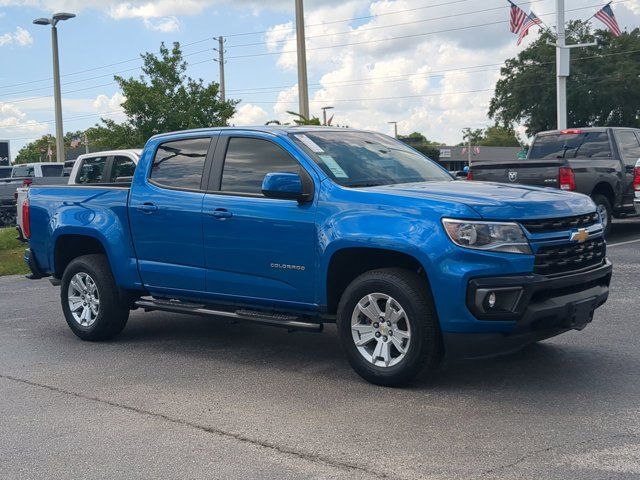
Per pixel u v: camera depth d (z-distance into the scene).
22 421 5.34
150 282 7.19
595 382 5.69
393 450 4.51
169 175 7.13
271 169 6.44
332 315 6.14
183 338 7.83
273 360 6.78
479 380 5.84
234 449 4.65
